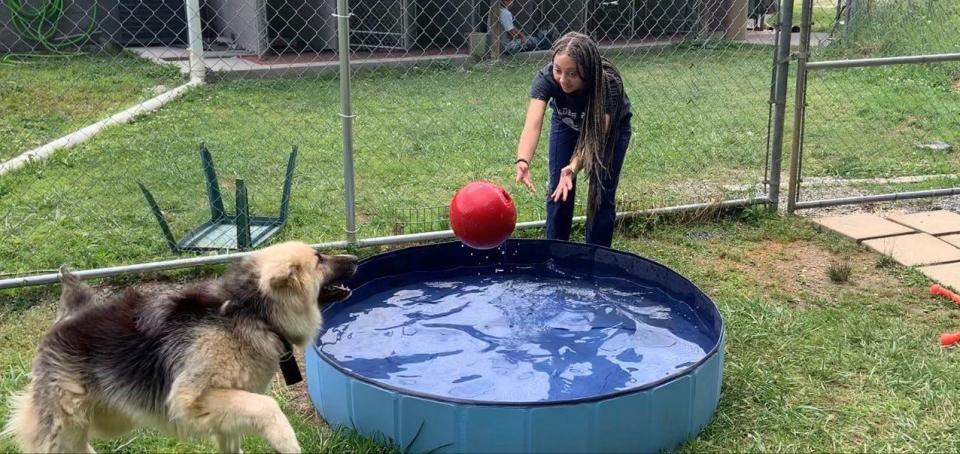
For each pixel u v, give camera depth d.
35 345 4.50
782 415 3.80
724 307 4.95
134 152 8.30
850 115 10.20
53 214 6.37
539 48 17.00
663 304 4.82
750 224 6.54
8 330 4.66
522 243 5.34
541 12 17.75
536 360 4.13
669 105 10.98
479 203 4.36
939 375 4.13
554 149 5.23
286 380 3.40
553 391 3.81
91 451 3.21
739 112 10.55
